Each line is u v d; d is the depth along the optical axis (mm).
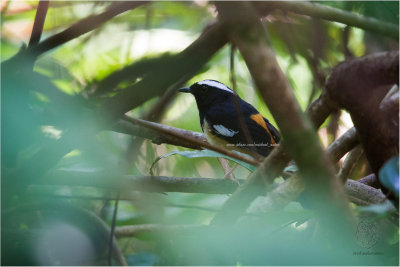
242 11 3172
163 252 4137
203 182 6367
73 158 5945
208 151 5027
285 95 3207
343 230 3738
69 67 8797
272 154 4133
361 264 3900
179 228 4152
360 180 7031
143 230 4398
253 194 4301
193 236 4125
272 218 4168
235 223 4367
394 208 4270
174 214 6852
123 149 7711
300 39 5184
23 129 4117
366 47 5953
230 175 7492
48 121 4145
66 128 4199
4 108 4086
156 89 3820
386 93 4180
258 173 4242
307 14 4191
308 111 4113
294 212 4074
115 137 7863
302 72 8414
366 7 5117
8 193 4176
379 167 4172
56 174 5508
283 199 4449
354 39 6230
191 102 11594
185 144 7430
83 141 4117
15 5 8781
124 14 8664
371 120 3943
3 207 4156
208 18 9062
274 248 3971
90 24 4125
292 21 5141
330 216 3672
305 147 3309
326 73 5188
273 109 3262
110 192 6312
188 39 9250
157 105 8242
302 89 8531
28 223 4551
